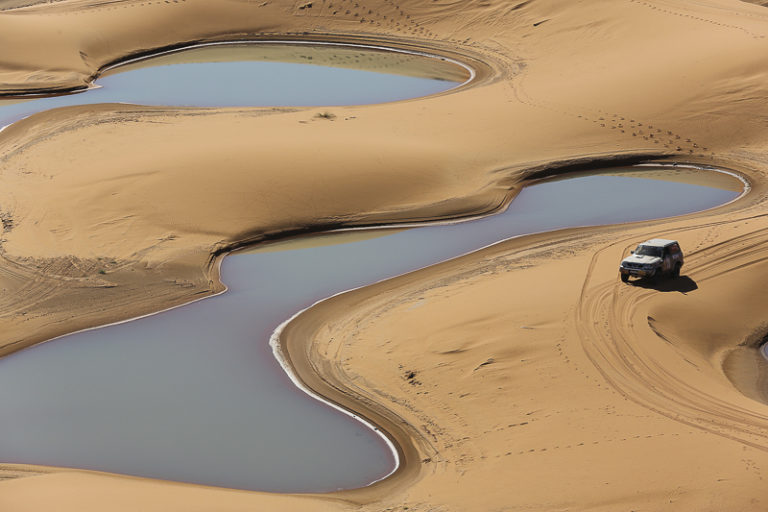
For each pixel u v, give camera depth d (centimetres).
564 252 5831
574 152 7894
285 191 6700
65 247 5969
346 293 5444
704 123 8419
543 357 4266
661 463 3291
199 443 3966
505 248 6056
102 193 6644
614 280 5138
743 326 4769
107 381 4531
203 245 6066
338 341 4838
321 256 6028
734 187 7288
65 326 5106
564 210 6794
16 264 5744
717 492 3066
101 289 5497
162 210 6412
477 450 3681
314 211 6556
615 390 3959
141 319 5194
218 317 5200
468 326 4631
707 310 4816
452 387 4188
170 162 7106
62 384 4506
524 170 7506
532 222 6556
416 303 5125
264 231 6312
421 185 7038
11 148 7975
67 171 7200
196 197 6562
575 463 3381
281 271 5797
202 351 4822
